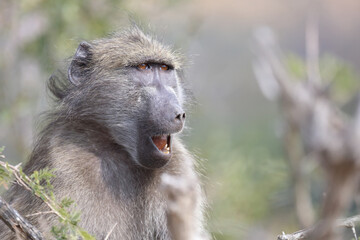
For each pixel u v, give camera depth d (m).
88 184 8.62
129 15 12.61
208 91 23.83
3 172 6.27
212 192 11.05
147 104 9.09
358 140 3.22
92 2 14.84
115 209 8.74
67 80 10.16
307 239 5.44
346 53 33.97
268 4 35.34
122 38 10.00
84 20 14.70
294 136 5.20
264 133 20.11
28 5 14.69
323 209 3.34
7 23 15.10
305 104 3.66
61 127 9.26
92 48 9.88
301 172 5.42
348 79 11.30
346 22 35.00
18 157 15.05
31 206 8.44
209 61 28.00
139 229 8.98
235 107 26.20
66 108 9.45
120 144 9.16
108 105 9.27
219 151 15.67
